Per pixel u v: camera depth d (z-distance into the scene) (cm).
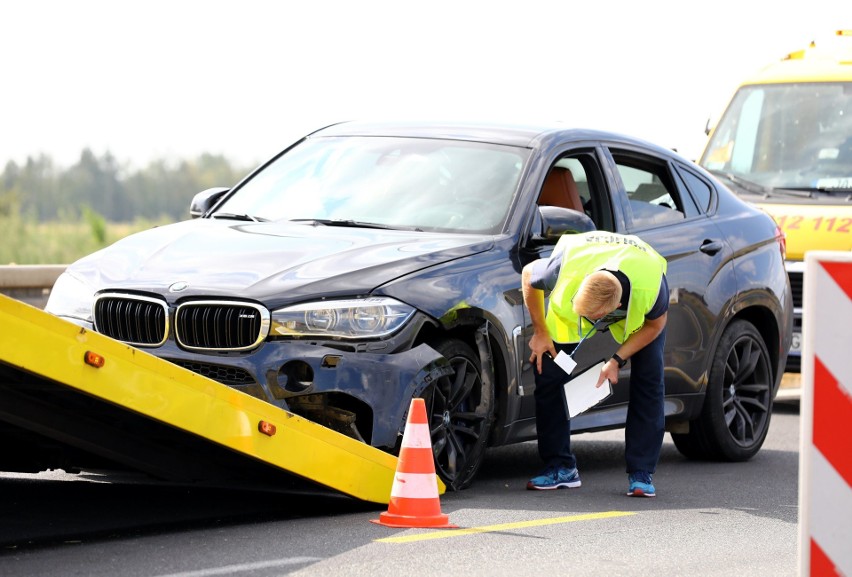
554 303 1116
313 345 1006
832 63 2147
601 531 976
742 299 1379
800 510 615
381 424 1013
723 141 2130
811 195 2002
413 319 1033
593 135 1285
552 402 1148
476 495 1115
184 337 1029
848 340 610
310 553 862
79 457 1040
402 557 858
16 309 801
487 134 1254
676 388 1312
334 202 1214
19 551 852
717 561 890
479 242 1124
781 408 1997
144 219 4288
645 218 1298
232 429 918
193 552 858
